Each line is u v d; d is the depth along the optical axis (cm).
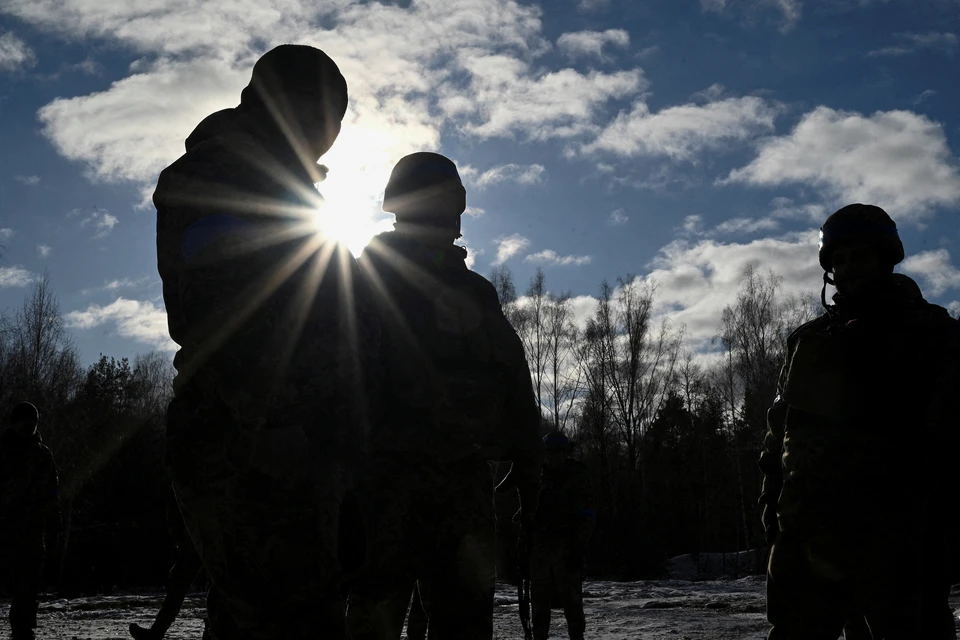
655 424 5606
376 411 390
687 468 5791
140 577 3688
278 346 243
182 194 256
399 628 398
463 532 402
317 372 254
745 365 5397
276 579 242
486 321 423
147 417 3928
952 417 376
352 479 266
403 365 407
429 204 429
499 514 2033
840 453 393
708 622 1130
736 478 5969
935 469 381
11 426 871
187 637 982
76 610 1540
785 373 433
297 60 285
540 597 823
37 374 4619
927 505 385
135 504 3719
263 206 259
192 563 589
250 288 243
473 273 438
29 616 860
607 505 4322
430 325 412
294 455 243
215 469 245
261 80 285
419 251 423
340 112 298
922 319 397
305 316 254
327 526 248
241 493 242
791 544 402
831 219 421
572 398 5016
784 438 416
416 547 397
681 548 5616
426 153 441
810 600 399
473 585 403
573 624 821
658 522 4716
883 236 411
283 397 245
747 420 5581
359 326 279
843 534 390
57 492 877
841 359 399
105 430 3800
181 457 250
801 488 400
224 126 272
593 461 4878
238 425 239
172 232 259
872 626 394
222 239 244
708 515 6053
